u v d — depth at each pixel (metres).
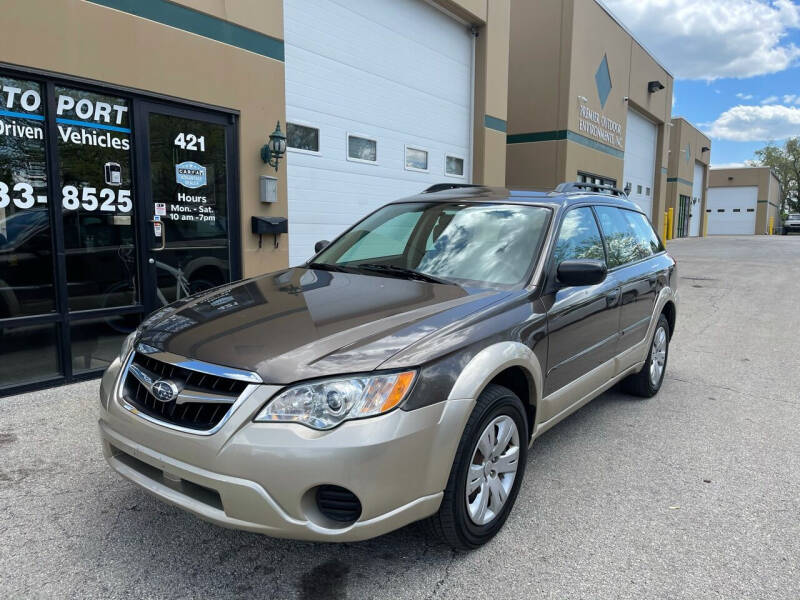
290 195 7.54
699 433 4.14
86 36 4.85
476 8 10.34
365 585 2.40
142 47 5.27
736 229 50.41
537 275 3.12
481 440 2.56
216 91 5.97
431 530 2.49
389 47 8.95
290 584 2.39
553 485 3.31
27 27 4.48
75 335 5.00
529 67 15.48
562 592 2.37
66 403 4.41
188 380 2.31
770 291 11.76
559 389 3.25
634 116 21.22
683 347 6.88
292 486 2.07
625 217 4.55
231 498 2.11
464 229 3.56
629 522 2.92
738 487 3.32
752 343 7.10
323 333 2.40
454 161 10.79
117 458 2.58
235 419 2.13
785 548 2.71
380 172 9.02
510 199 3.76
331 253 3.93
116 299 5.30
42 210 4.73
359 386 2.16
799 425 4.32
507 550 2.67
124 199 5.31
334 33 7.93
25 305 4.66
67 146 4.85
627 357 4.19
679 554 2.65
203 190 6.03
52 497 3.04
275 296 2.96
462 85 10.77
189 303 3.04
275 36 6.59
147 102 5.39
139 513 2.90
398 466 2.16
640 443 3.95
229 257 6.38
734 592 2.39
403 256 3.54
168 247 5.71
